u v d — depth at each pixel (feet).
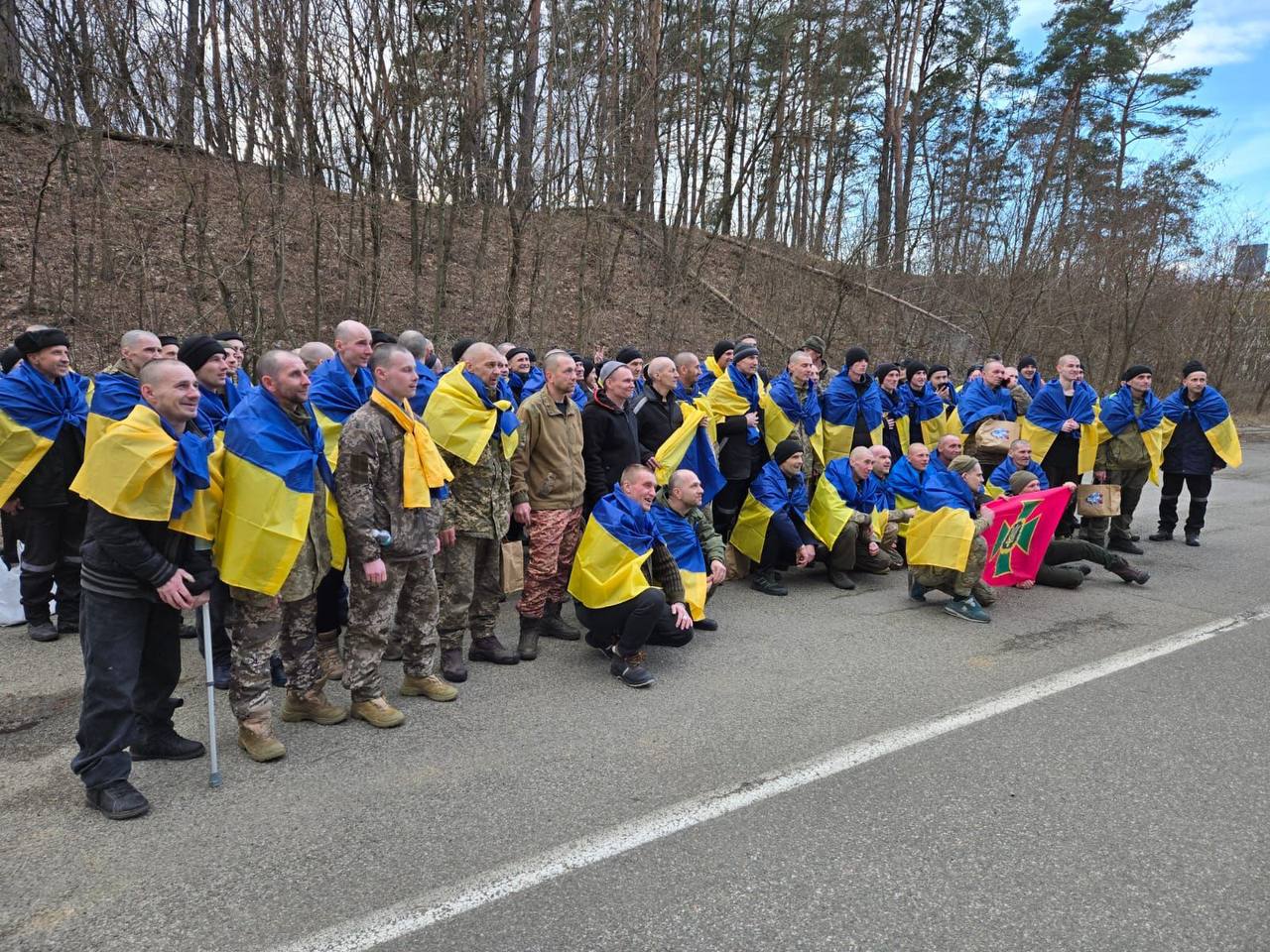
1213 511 34.12
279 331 32.45
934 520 19.29
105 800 10.35
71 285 33.78
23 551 16.70
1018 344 62.64
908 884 9.13
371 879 9.12
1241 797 11.14
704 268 62.08
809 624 18.74
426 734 12.86
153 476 10.02
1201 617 19.36
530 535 16.33
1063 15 89.51
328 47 32.83
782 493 21.33
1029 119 72.38
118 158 36.73
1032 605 20.35
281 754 11.97
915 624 18.74
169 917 8.46
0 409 15.94
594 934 8.25
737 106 65.57
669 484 17.54
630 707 13.97
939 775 11.63
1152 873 9.41
